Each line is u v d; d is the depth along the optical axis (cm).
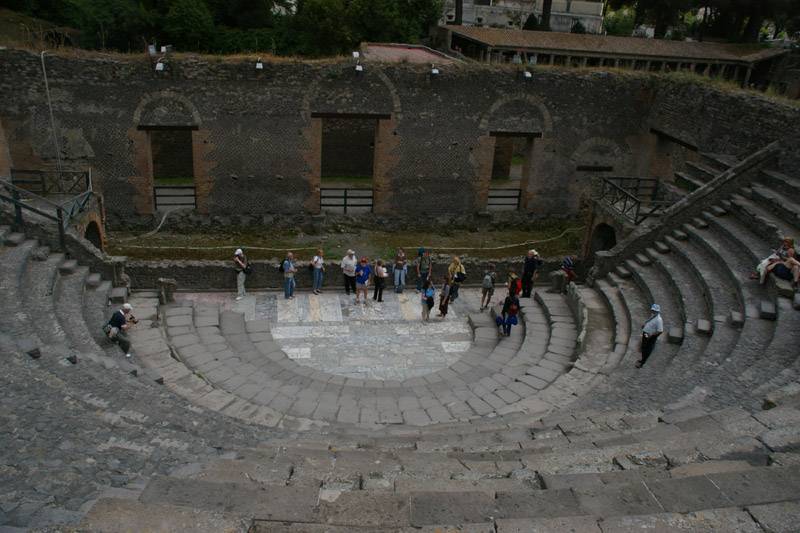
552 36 3606
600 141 2672
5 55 2155
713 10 4353
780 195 1777
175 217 2470
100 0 3500
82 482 571
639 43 3591
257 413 1105
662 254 1812
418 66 2438
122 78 2261
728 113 2173
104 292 1548
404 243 2506
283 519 433
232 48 3750
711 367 1162
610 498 473
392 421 1173
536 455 673
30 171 2047
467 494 473
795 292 1359
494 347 1666
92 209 1914
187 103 2333
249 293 1966
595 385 1255
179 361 1373
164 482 467
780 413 729
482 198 2681
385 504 455
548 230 2747
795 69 3334
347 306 1909
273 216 2542
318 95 2405
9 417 724
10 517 480
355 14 3706
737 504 464
